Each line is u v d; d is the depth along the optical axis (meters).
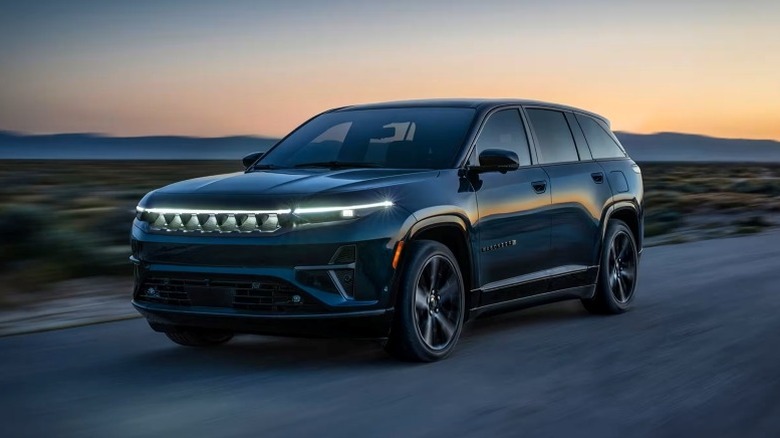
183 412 4.85
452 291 6.30
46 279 11.03
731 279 10.49
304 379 5.64
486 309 6.73
